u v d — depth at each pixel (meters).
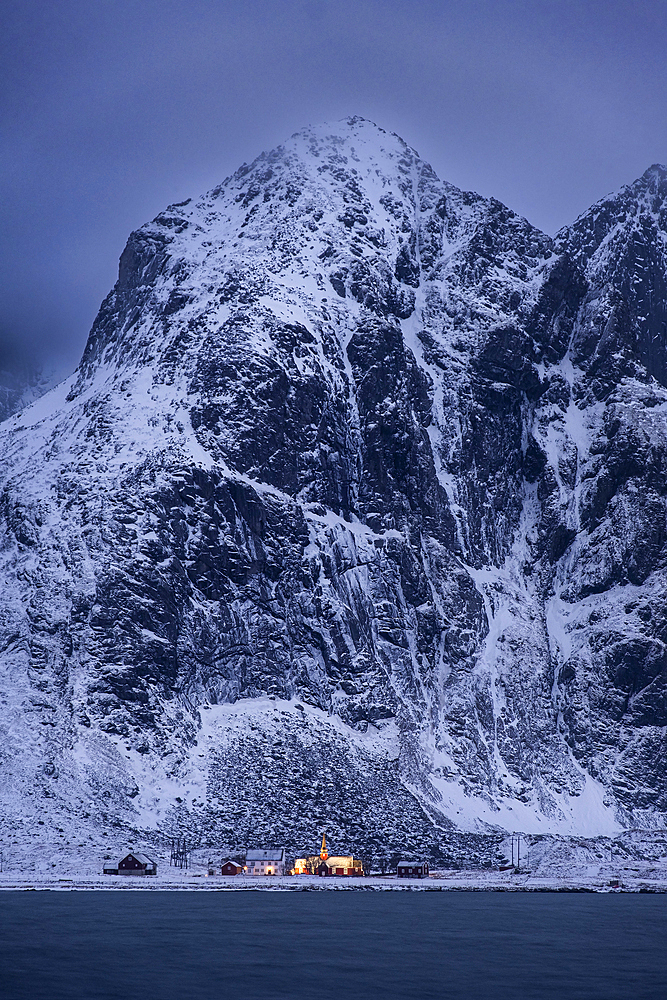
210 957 153.25
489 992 134.88
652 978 146.12
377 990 134.00
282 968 146.38
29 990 128.62
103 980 135.12
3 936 168.25
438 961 156.38
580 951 168.88
